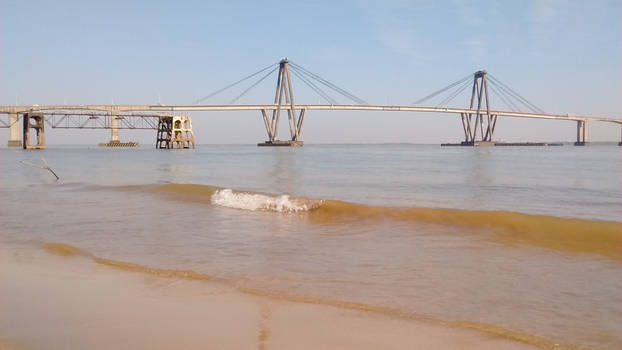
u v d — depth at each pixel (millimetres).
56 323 3859
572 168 32969
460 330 3756
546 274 5473
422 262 6047
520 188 18031
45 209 11391
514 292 4789
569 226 7922
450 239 7566
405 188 18031
